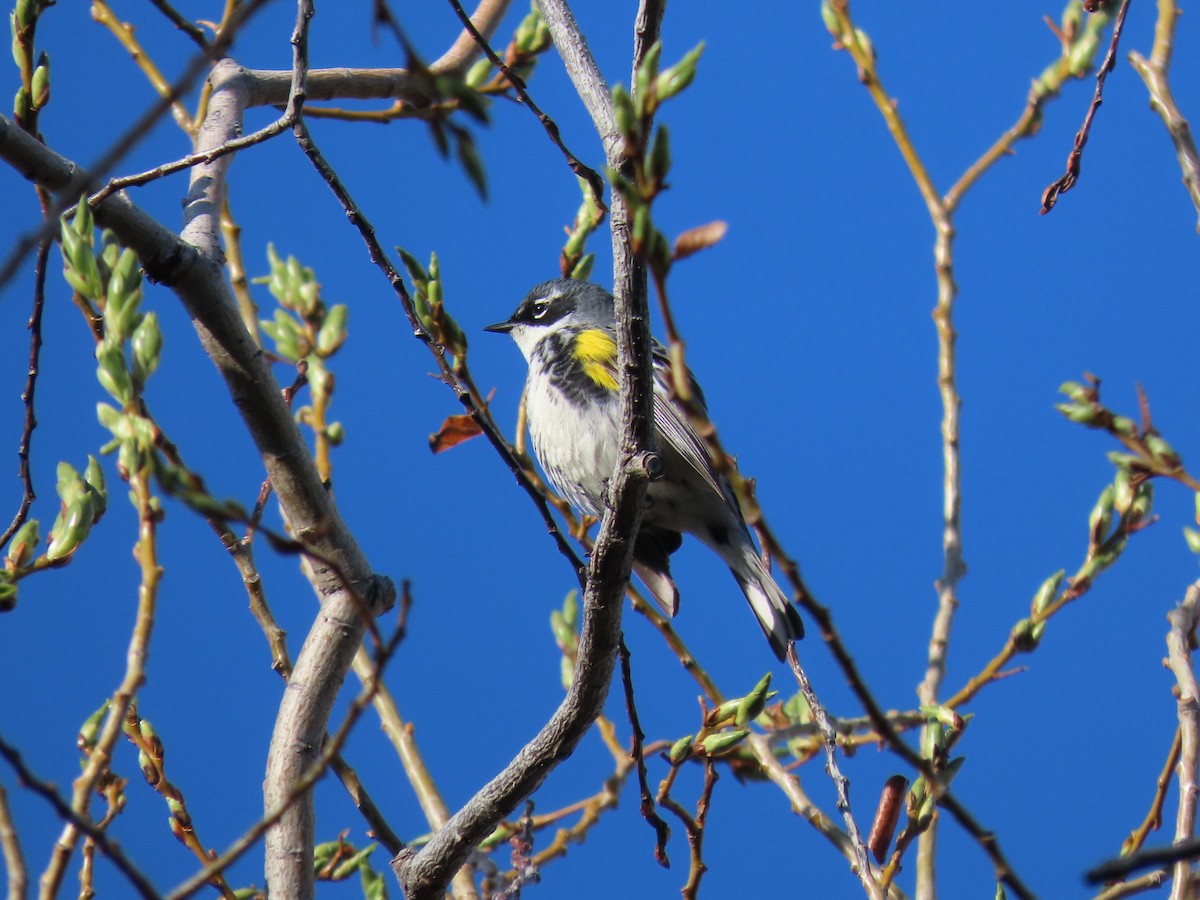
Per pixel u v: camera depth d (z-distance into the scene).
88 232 5.69
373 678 5.25
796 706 10.21
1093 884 4.09
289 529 8.73
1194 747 7.86
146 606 5.66
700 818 7.83
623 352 6.74
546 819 9.42
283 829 7.83
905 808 7.93
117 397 5.54
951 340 10.53
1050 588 9.48
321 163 7.97
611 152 6.16
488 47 7.58
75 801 5.63
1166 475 8.37
